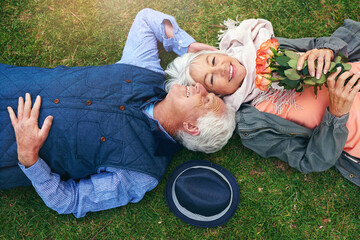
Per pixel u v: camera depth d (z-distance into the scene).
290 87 1.77
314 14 2.41
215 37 2.46
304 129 2.04
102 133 1.81
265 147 2.11
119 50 2.43
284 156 2.13
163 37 2.18
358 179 2.17
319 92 2.00
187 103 1.82
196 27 2.46
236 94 2.03
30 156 1.75
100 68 1.94
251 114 2.05
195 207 2.06
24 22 2.40
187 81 2.01
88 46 2.42
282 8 2.42
